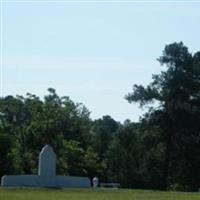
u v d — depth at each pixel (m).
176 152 97.88
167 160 98.31
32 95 108.50
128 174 110.69
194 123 96.31
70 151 101.44
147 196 41.88
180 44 100.75
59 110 106.19
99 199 36.62
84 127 115.38
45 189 48.38
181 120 96.19
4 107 108.31
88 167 103.50
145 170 101.62
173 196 43.00
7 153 89.12
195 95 99.06
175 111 96.62
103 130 140.62
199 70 99.31
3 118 107.50
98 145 129.25
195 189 96.25
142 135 101.69
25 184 54.66
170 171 99.19
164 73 99.62
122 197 39.66
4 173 88.12
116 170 114.06
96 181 67.19
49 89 111.06
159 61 100.38
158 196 42.38
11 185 54.03
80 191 47.25
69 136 109.25
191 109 96.06
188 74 99.12
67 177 56.31
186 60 99.56
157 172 99.88
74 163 101.31
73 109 110.06
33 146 99.94
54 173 56.06
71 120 108.25
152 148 100.06
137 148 111.19
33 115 105.44
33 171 94.69
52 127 101.88
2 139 89.19
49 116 104.31
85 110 117.25
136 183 105.56
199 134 97.19
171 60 99.88
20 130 100.56
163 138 98.44
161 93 99.12
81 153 103.00
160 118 98.06
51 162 55.94
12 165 89.38
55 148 100.38
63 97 110.69
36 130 100.44
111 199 37.09
